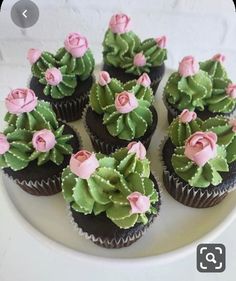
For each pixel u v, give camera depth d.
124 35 0.27
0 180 0.23
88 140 0.26
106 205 0.20
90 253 0.21
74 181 0.20
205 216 0.22
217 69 0.25
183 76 0.24
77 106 0.26
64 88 0.26
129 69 0.27
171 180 0.22
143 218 0.19
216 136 0.20
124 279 0.26
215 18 0.33
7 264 0.27
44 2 0.32
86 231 0.20
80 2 0.32
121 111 0.23
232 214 0.22
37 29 0.33
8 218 0.29
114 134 0.23
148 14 0.33
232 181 0.21
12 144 0.22
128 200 0.19
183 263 0.26
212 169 0.20
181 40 0.34
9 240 0.28
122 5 0.32
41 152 0.22
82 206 0.20
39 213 0.23
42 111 0.23
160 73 0.27
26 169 0.22
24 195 0.23
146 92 0.24
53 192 0.23
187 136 0.22
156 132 0.26
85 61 0.26
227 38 0.34
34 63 0.26
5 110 0.33
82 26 0.33
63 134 0.23
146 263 0.20
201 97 0.24
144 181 0.20
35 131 0.22
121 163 0.20
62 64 0.26
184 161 0.21
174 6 0.32
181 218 0.22
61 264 0.27
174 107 0.25
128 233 0.20
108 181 0.20
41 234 0.21
